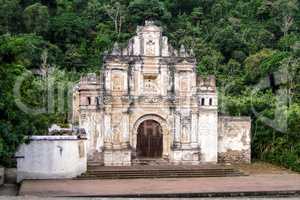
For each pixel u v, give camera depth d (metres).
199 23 112.69
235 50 102.75
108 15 110.75
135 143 56.47
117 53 56.41
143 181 46.59
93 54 100.25
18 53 44.47
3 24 101.62
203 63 97.19
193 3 116.75
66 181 46.66
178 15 114.56
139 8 109.00
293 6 112.56
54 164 48.59
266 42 105.94
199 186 42.59
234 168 52.91
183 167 53.38
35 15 102.88
